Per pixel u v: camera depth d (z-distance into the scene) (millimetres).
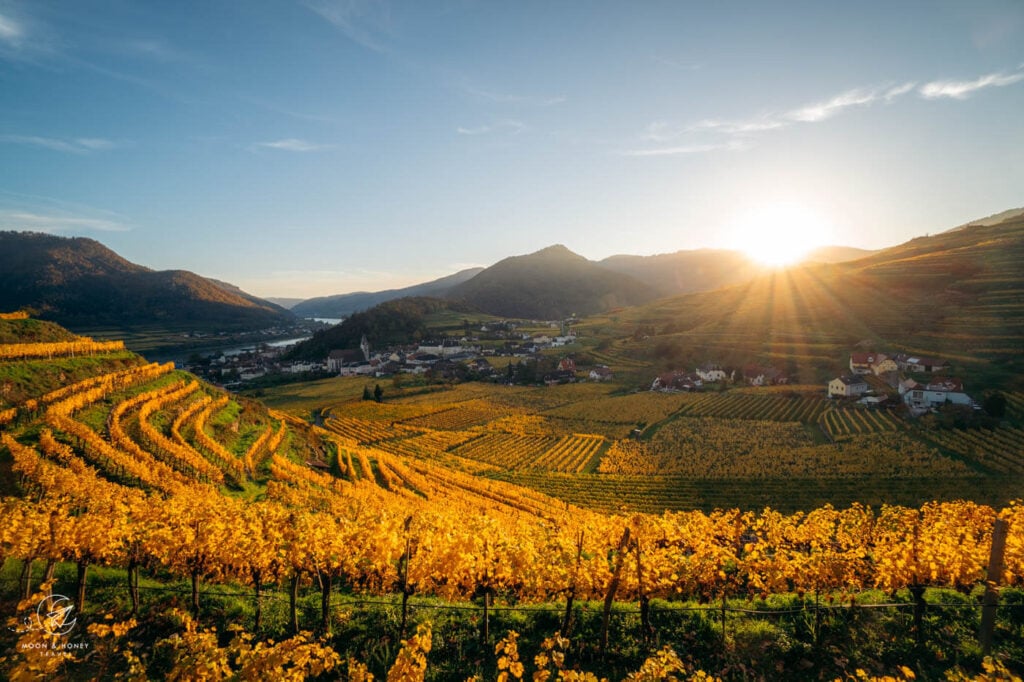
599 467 76750
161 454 41344
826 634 16578
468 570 17609
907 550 16500
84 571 18016
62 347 59188
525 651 16734
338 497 40156
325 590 17500
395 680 12445
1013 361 107062
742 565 18094
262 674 11742
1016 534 19016
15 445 34031
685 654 15992
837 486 61688
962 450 70188
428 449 88625
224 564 18562
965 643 15281
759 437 88812
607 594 16578
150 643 16594
